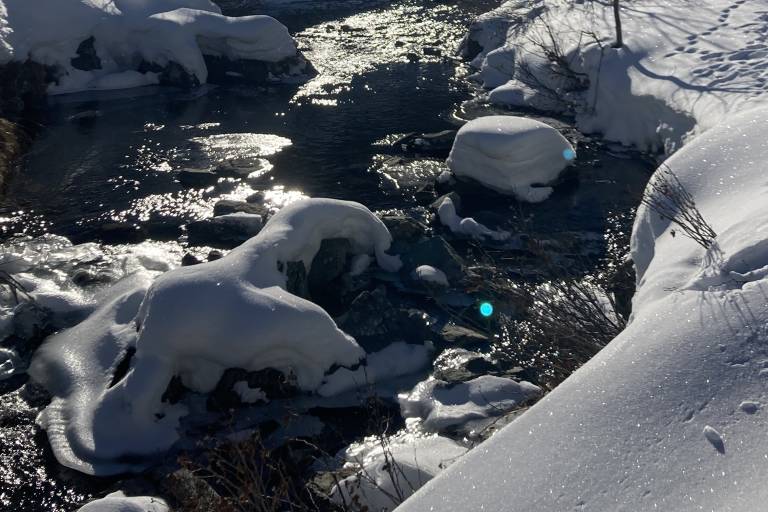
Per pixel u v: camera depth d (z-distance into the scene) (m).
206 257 9.69
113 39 16.11
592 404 3.85
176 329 6.97
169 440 6.73
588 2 16.44
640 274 6.28
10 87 14.72
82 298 8.84
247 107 14.91
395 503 5.33
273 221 8.23
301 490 5.93
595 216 10.39
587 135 12.94
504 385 7.00
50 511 6.16
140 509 5.44
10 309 8.59
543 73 14.50
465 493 3.64
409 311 7.95
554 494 3.48
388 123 13.87
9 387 7.62
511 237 9.89
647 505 3.31
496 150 10.77
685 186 6.57
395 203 10.98
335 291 8.56
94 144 13.29
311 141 13.19
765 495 3.18
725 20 14.02
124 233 10.28
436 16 20.81
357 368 7.32
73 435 6.86
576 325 6.70
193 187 11.67
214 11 17.53
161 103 15.20
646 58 13.09
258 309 6.99
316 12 21.41
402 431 6.75
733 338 4.00
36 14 15.37
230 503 5.14
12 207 11.15
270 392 7.09
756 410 3.59
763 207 5.45
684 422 3.63
